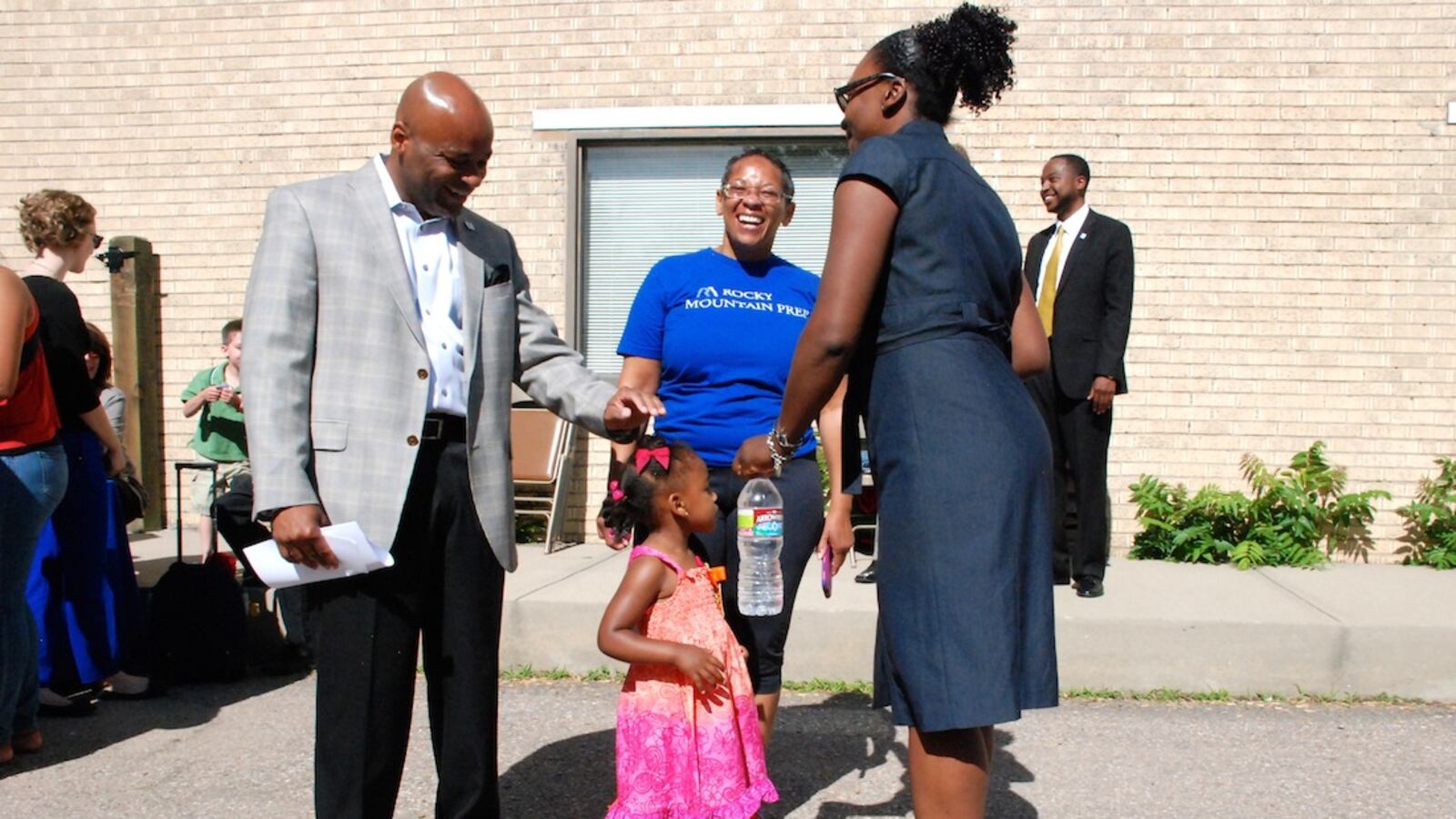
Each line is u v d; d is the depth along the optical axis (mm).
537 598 5457
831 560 3623
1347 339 6914
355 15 7633
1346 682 5039
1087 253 5910
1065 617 5176
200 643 5230
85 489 4812
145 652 5156
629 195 7613
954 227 2559
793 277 3678
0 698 4180
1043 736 4578
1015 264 2701
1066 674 5160
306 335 2922
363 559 2811
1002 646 2436
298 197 2986
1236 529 6863
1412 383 6883
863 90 2754
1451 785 4051
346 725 2998
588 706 4949
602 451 7504
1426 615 5211
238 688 5277
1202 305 6992
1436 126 6820
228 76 7770
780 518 3342
